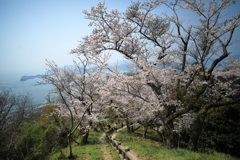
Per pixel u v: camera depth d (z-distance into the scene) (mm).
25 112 11750
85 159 7590
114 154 7770
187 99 8609
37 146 9969
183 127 9789
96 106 13312
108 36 10180
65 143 12750
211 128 11398
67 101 12484
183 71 8094
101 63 9672
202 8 9117
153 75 7445
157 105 8180
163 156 5367
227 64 11023
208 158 4641
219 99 11797
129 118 12945
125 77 7910
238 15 7895
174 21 9172
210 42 8070
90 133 17953
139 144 8281
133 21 9570
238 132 10273
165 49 8836
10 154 9570
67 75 9922
